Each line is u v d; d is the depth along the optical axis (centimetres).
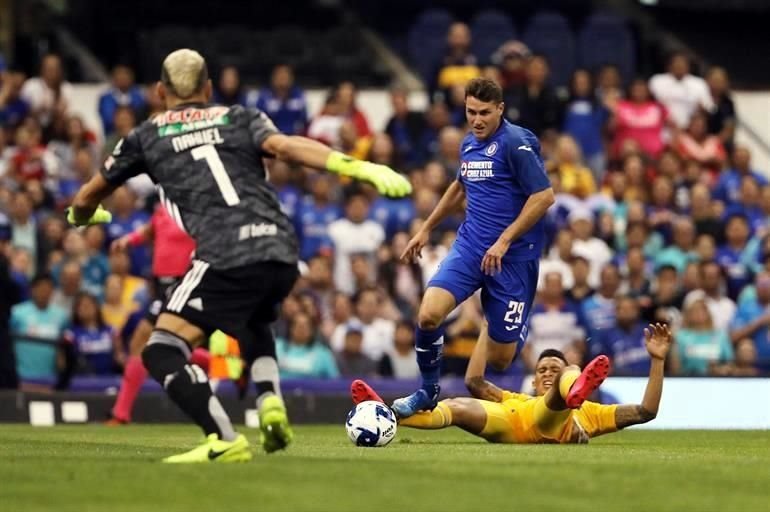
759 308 6481
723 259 7025
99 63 9081
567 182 7169
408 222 7019
